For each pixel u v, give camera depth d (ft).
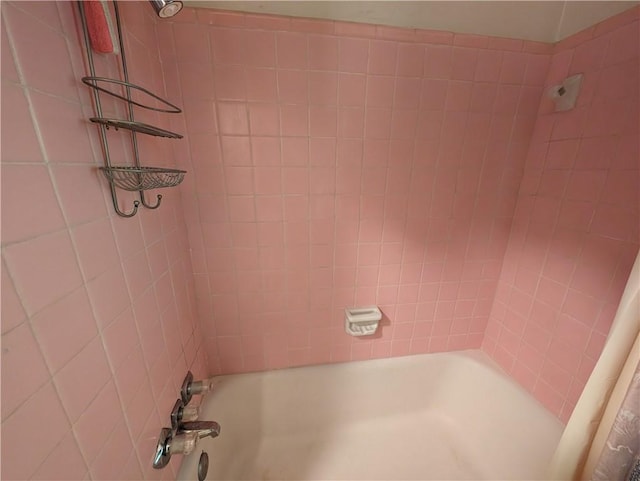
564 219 3.03
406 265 3.73
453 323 4.19
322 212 3.31
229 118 2.81
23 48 1.08
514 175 3.53
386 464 3.67
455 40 2.90
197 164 2.91
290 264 3.46
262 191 3.11
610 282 2.62
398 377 4.14
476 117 3.22
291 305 3.65
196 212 3.06
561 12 2.93
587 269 2.82
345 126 3.03
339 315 3.83
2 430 0.95
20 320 1.02
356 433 4.05
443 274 3.87
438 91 3.05
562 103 2.98
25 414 1.03
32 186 1.10
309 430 4.03
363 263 3.62
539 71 3.15
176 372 2.60
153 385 2.12
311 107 2.91
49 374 1.15
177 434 2.41
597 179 2.68
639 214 2.37
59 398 1.19
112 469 1.56
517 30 2.97
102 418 1.49
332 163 3.14
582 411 2.06
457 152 3.32
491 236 3.78
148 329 2.08
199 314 3.46
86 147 1.43
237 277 3.40
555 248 3.15
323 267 3.55
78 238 1.35
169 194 2.64
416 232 3.59
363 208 3.37
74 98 1.35
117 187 1.70
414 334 4.15
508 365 3.89
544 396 3.35
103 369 1.51
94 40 1.43
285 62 2.73
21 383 1.02
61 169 1.25
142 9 2.22
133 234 1.91
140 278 1.99
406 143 3.19
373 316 3.69
